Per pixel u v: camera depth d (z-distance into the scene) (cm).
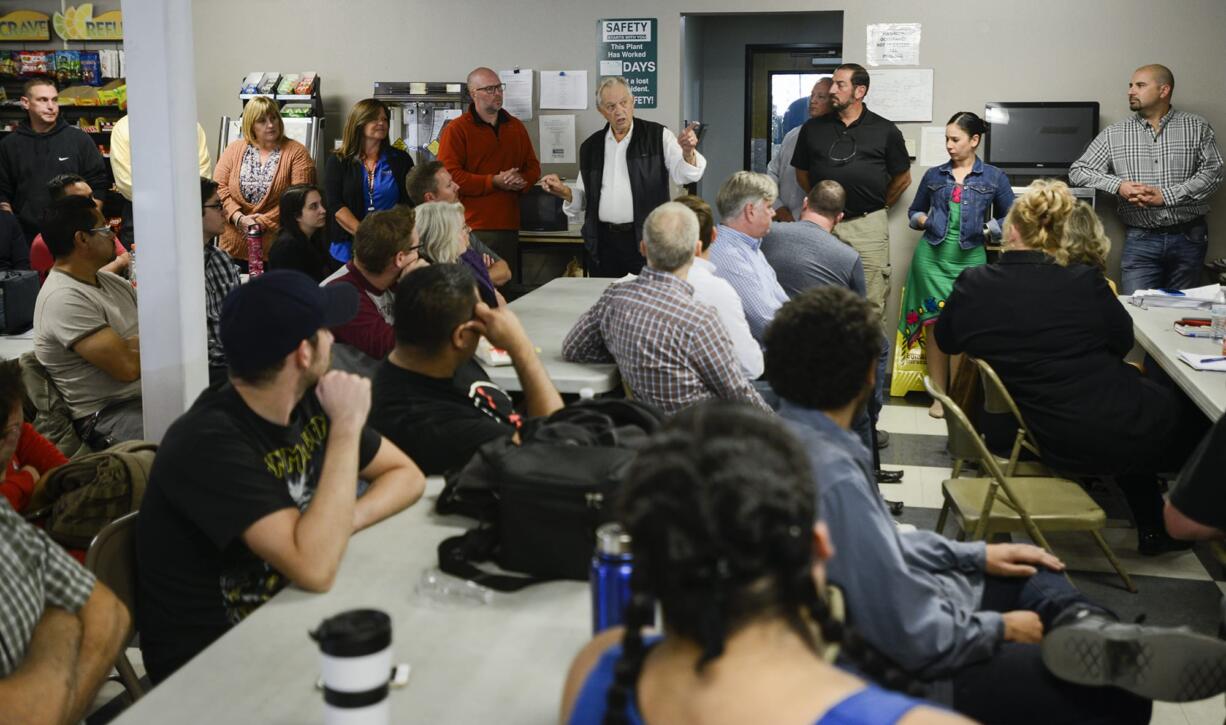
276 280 218
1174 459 394
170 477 211
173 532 215
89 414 411
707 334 344
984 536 357
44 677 189
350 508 211
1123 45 697
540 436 220
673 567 98
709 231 441
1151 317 498
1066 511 355
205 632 217
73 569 204
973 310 403
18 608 190
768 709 98
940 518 393
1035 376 392
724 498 98
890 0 717
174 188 349
